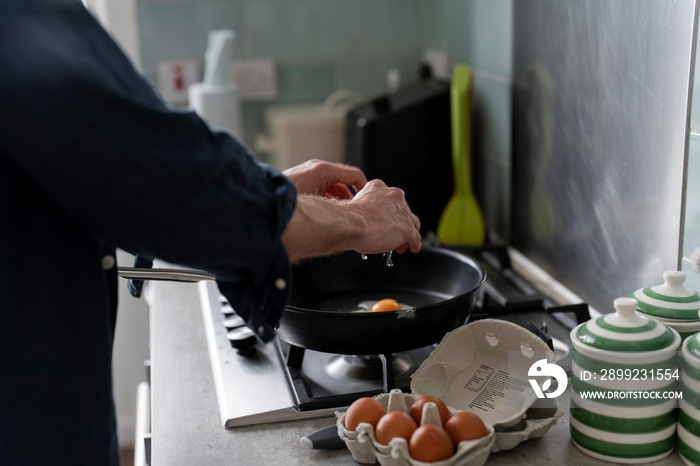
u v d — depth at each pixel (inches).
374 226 31.9
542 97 51.8
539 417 31.7
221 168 23.7
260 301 26.6
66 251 25.7
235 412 34.4
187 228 23.4
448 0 72.2
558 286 51.2
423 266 44.4
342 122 76.3
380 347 33.7
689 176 36.4
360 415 29.9
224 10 79.6
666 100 37.7
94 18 23.0
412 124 65.3
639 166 40.6
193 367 40.7
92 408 27.1
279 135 76.7
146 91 23.3
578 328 30.7
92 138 21.5
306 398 34.7
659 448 29.4
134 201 22.5
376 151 65.3
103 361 27.1
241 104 83.1
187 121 23.2
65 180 22.0
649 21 38.6
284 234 26.7
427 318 33.4
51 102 21.1
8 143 21.6
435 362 33.9
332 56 82.7
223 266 24.9
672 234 38.1
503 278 52.8
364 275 45.2
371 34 82.6
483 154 64.8
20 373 26.0
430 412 28.7
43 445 26.7
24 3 21.7
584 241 47.5
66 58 21.4
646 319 29.9
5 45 21.1
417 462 27.4
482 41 63.3
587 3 44.6
